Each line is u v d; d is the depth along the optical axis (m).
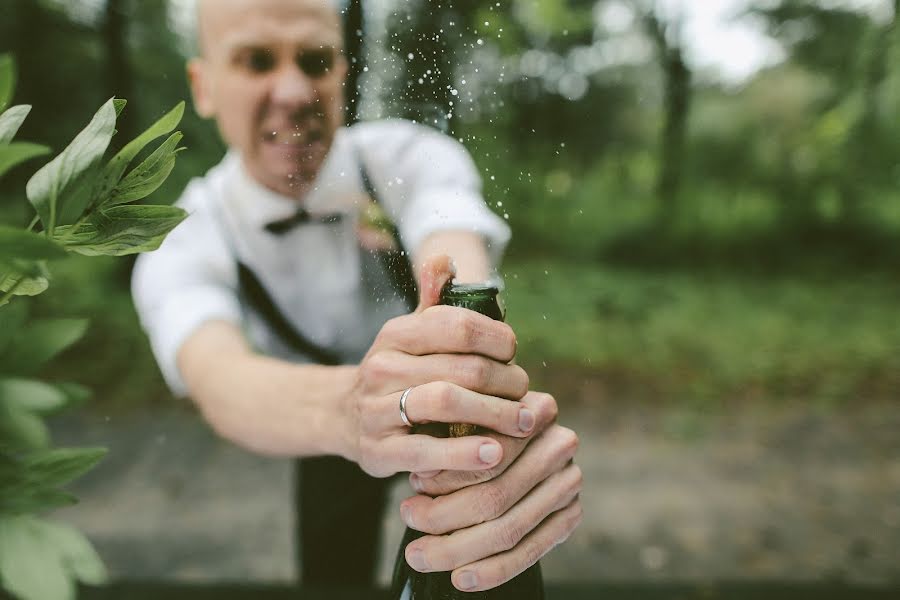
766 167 12.47
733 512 3.38
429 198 0.76
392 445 0.61
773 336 6.75
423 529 0.62
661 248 10.52
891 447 4.30
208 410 0.96
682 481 3.77
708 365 5.79
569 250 9.94
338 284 0.95
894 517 3.33
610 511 3.38
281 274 1.00
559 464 0.63
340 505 1.35
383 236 0.82
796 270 10.33
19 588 0.31
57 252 0.32
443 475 0.61
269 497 3.49
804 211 11.07
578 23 7.55
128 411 4.52
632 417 4.75
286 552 2.93
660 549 2.99
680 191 12.36
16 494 0.34
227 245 1.04
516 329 0.76
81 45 6.10
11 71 0.31
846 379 5.62
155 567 2.78
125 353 5.08
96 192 0.39
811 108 11.08
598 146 12.45
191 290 1.07
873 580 2.74
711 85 13.30
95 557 0.33
